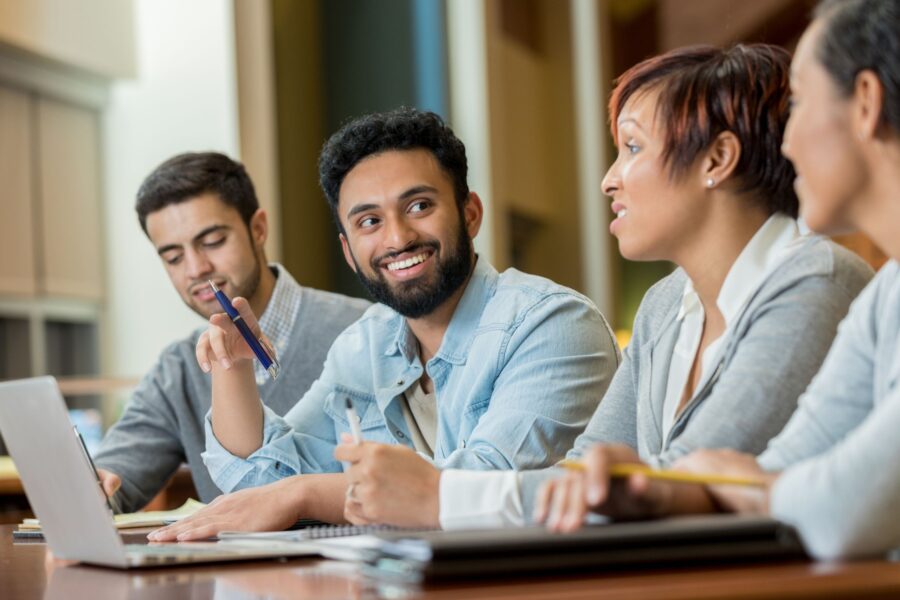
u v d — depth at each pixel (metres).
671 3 8.94
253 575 1.32
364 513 1.61
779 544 1.16
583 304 2.37
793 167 1.72
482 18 8.49
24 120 8.70
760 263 1.74
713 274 1.78
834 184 1.27
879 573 1.06
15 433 1.61
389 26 8.51
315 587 1.16
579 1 9.20
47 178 8.86
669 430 1.80
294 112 8.24
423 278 2.35
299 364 3.17
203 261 3.16
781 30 8.16
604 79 9.15
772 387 1.59
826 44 1.25
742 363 1.62
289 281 3.25
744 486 1.30
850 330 1.41
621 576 1.09
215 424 2.47
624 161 1.80
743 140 1.71
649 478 1.26
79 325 9.26
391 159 2.35
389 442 2.53
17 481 4.28
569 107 9.23
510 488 1.56
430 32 8.48
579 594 0.98
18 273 8.60
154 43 8.88
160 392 3.24
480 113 8.45
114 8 8.81
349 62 8.53
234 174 3.22
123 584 1.32
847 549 1.16
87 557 1.56
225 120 8.53
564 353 2.29
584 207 9.14
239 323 2.36
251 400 2.46
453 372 2.40
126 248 9.27
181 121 8.76
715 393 1.63
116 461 3.16
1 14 8.16
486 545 1.10
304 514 1.97
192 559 1.45
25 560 1.72
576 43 9.22
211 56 8.62
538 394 2.25
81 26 8.67
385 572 1.17
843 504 1.15
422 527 1.59
